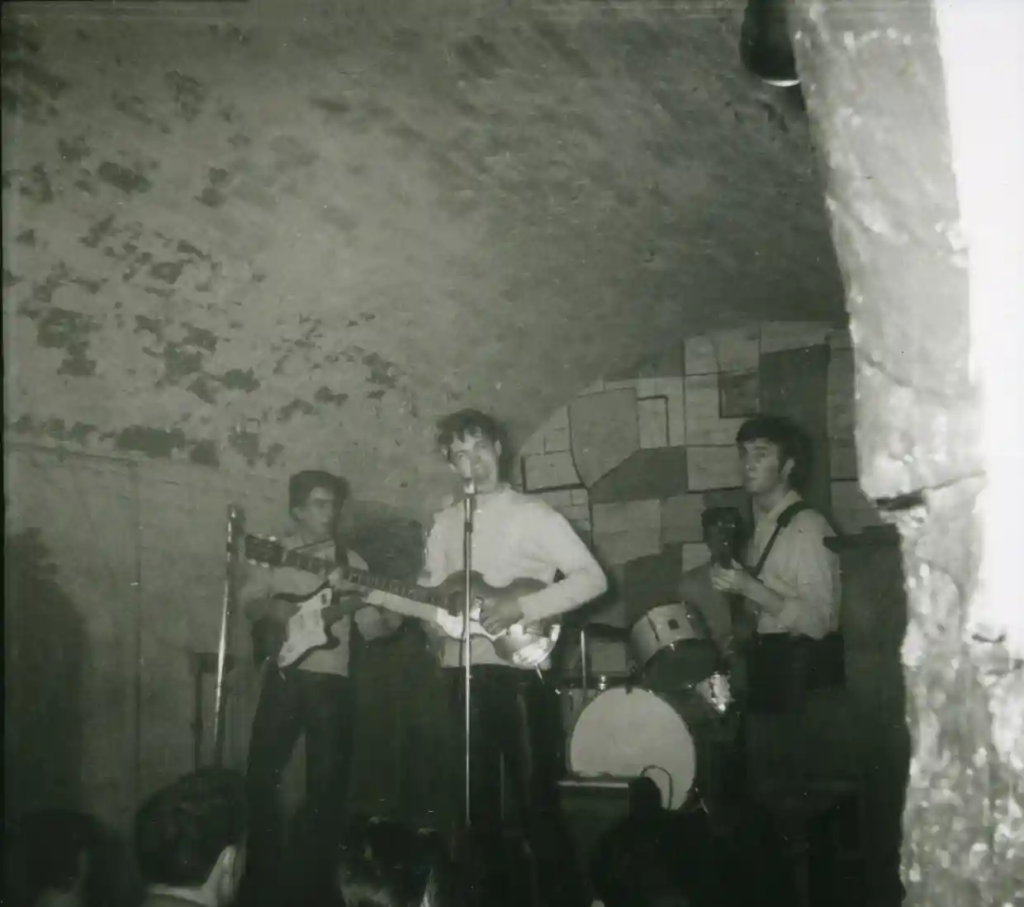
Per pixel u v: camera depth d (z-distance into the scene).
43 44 2.55
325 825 3.90
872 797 4.23
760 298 4.62
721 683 4.37
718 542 4.72
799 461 4.75
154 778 3.38
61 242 2.90
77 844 3.09
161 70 2.69
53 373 3.07
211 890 2.11
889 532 4.60
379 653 4.15
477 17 2.81
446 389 4.31
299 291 3.50
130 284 3.10
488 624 4.28
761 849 4.11
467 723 4.20
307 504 3.92
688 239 4.16
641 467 4.87
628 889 3.79
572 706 4.29
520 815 4.11
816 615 4.53
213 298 3.30
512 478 4.77
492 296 4.04
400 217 3.46
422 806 4.09
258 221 3.19
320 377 3.82
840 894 4.11
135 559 3.35
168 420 3.42
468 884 3.93
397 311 3.85
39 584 3.11
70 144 2.76
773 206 3.95
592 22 2.88
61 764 3.13
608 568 4.81
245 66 2.76
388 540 4.21
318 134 3.04
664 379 4.87
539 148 3.40
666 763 3.84
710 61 3.03
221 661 3.60
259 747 3.77
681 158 3.59
